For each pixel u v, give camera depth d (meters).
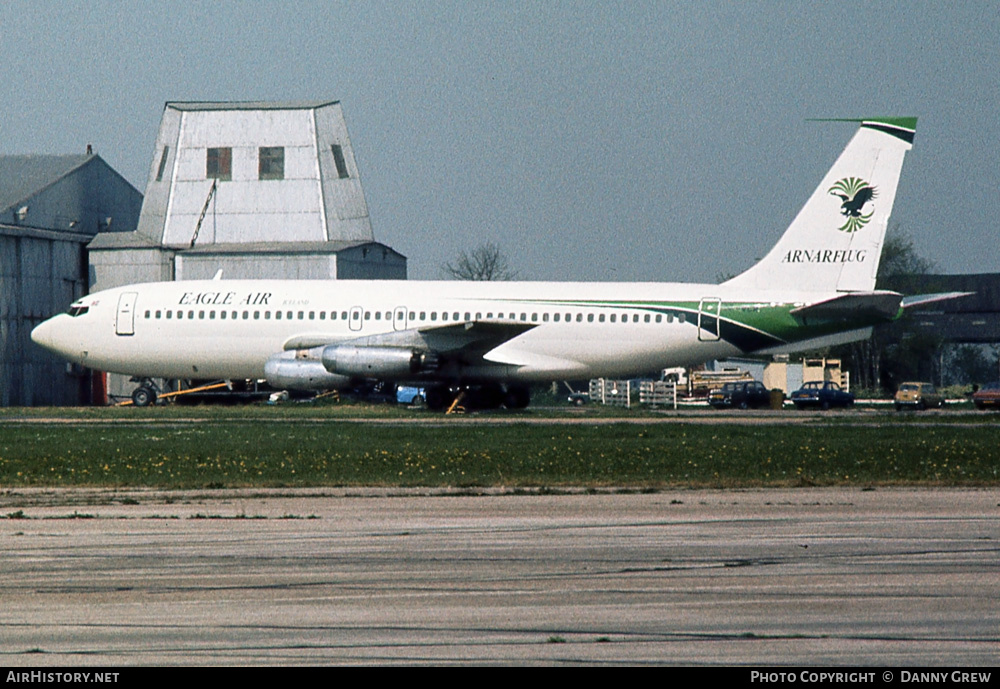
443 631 54.25
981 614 56.91
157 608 58.38
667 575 65.06
